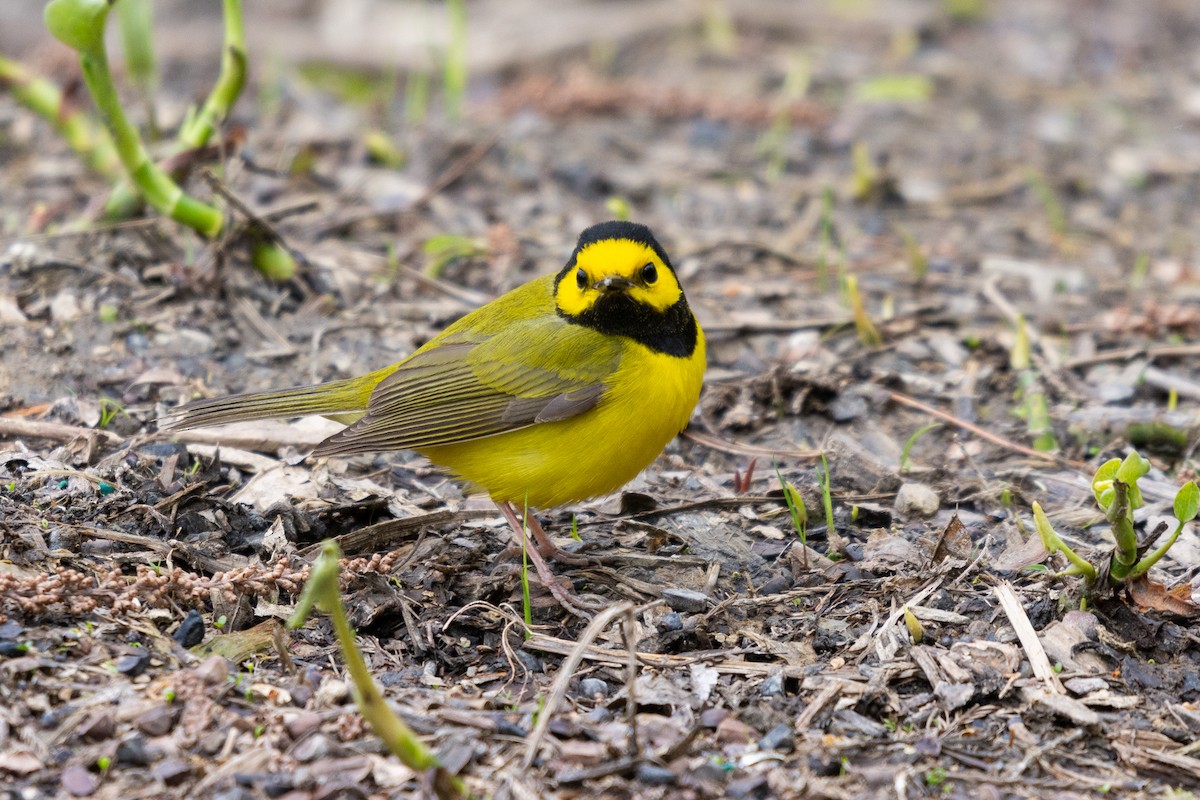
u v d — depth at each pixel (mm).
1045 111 20891
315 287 13883
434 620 9125
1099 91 21922
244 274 13773
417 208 15984
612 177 17422
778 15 23953
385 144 17250
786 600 9461
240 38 13289
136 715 7508
